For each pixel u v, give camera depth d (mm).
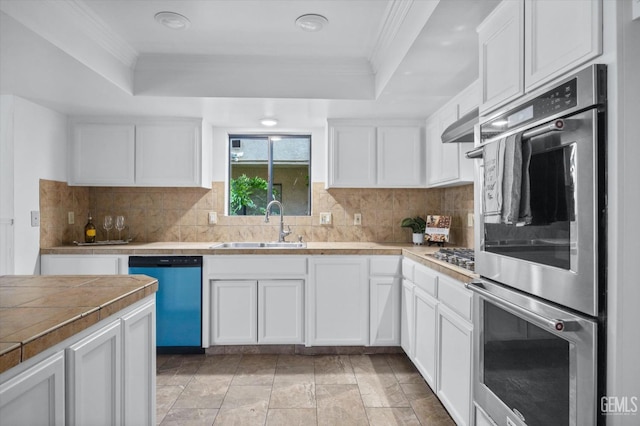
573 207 1003
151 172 3150
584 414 976
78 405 1031
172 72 2582
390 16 1971
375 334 2891
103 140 3127
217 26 2133
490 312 1471
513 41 1339
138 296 1386
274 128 3566
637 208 917
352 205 3570
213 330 2904
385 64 2348
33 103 2732
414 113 3021
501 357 1389
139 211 3502
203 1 1885
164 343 2885
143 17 2029
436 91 2467
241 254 2889
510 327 1327
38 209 2793
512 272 1306
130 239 3482
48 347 921
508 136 1233
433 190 3555
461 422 1762
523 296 1237
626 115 914
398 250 2896
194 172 3170
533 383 1192
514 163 1188
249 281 2906
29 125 2693
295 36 2254
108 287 1424
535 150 1147
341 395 2275
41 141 2816
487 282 1490
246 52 2469
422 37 1721
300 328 2922
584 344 977
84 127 3125
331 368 2676
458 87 2396
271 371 2625
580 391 989
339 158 3197
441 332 2049
